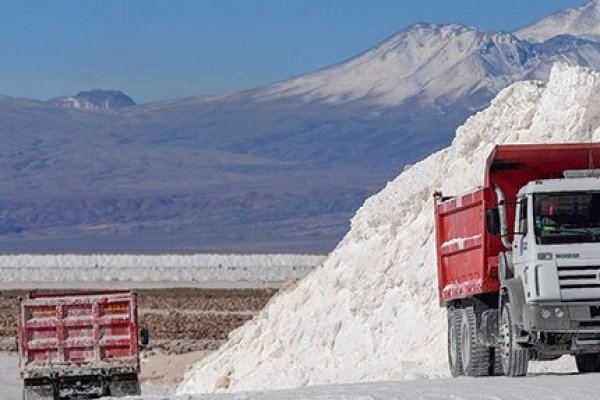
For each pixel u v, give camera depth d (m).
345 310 76.19
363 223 80.88
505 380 51.00
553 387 46.78
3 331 170.62
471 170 76.25
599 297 51.62
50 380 69.69
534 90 78.81
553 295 51.59
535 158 56.44
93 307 69.88
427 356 68.44
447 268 61.91
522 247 53.03
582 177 53.72
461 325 60.44
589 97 74.06
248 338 81.56
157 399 51.97
